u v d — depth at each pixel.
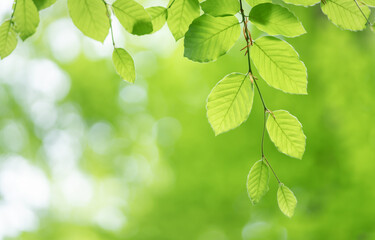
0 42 1.21
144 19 1.09
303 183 4.70
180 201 5.48
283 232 4.62
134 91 7.79
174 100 6.61
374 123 4.27
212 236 5.51
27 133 8.68
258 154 5.00
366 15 1.12
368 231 4.03
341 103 4.57
